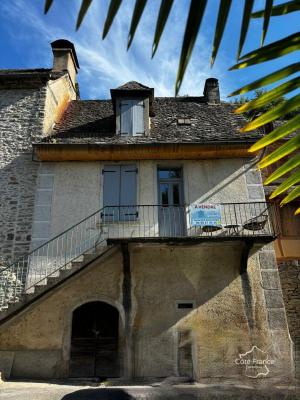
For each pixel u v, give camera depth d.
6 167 10.94
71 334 9.32
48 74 11.83
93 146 10.70
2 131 11.41
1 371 8.76
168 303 9.49
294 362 8.92
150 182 10.86
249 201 10.64
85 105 14.14
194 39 1.25
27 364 8.97
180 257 9.88
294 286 13.77
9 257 9.95
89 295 9.54
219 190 10.77
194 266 9.82
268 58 1.46
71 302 9.48
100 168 11.01
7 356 8.98
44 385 7.96
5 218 10.36
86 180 10.84
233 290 9.62
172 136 11.52
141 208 10.54
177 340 9.16
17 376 8.81
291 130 1.55
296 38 1.44
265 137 1.57
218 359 8.97
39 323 9.29
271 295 9.59
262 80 1.53
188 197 10.68
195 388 6.73
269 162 1.61
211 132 11.68
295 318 13.35
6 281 9.72
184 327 9.27
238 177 10.90
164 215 10.76
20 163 11.00
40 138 11.29
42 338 9.17
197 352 9.02
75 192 10.68
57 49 14.51
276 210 11.98
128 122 11.92
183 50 1.27
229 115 12.99
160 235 10.53
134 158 11.01
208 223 10.02
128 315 9.38
